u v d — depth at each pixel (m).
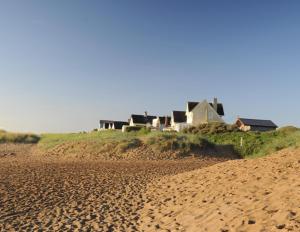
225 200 10.48
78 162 29.34
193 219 9.62
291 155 14.96
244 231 7.51
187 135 39.69
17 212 11.45
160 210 11.53
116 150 34.78
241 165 15.62
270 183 10.80
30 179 18.09
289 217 7.37
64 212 11.66
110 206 12.65
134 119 91.19
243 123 72.19
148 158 32.53
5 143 55.16
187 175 17.02
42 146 44.12
